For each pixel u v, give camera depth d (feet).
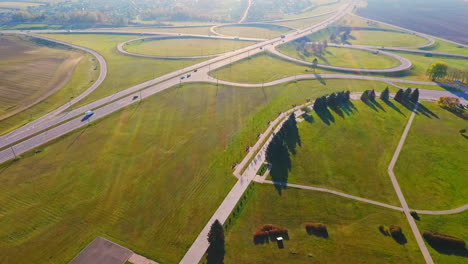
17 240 191.93
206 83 446.60
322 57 605.73
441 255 185.68
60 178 245.04
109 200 223.71
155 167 260.01
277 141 274.36
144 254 183.93
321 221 208.74
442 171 263.90
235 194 231.30
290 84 456.04
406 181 250.57
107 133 310.24
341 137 311.47
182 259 180.96
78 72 491.31
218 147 290.56
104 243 190.39
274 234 196.85
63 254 183.11
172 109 364.17
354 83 467.93
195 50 633.61
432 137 315.58
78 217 208.85
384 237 197.57
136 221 206.39
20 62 546.26
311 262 179.32
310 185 242.37
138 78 461.78
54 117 340.59
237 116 352.08
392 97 412.16
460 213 218.18
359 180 249.96
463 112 369.09
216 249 185.78
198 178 247.91
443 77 481.87
